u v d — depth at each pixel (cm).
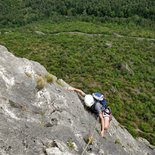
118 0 19525
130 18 17612
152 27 17038
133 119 4291
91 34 15225
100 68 6906
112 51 9044
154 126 4291
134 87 5947
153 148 2136
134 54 9144
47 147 816
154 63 8625
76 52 8619
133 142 1533
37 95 977
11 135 783
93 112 1149
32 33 15200
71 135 928
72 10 19675
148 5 18475
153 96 5788
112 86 5509
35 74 1050
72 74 6375
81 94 1236
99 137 1071
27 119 867
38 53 8950
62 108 1005
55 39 11156
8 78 952
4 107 845
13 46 10075
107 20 17838
